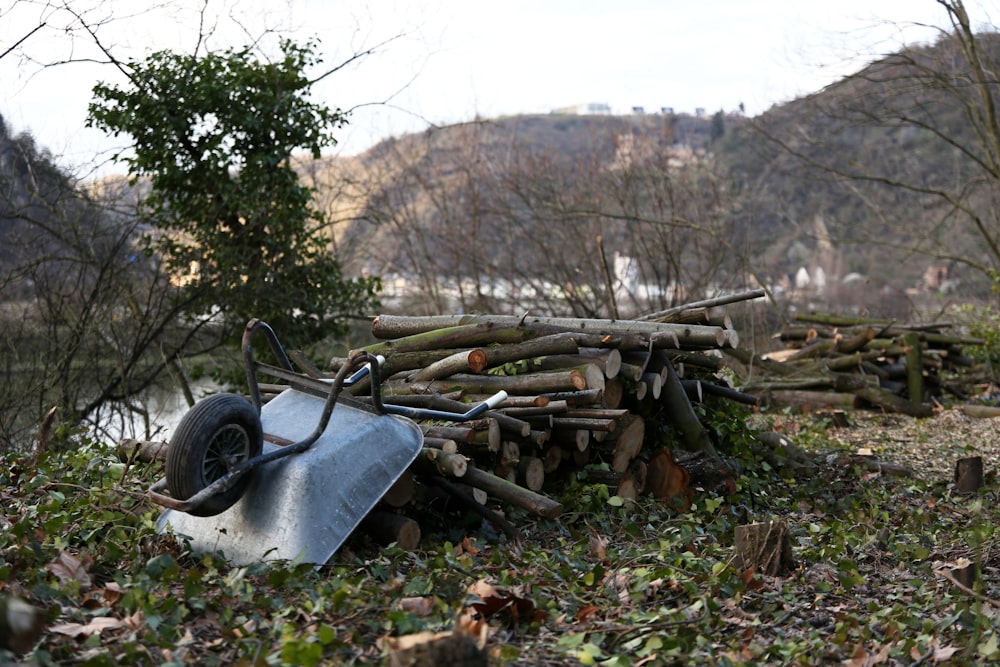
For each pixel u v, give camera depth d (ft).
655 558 17.58
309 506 15.96
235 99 49.42
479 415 20.10
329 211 64.08
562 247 75.72
